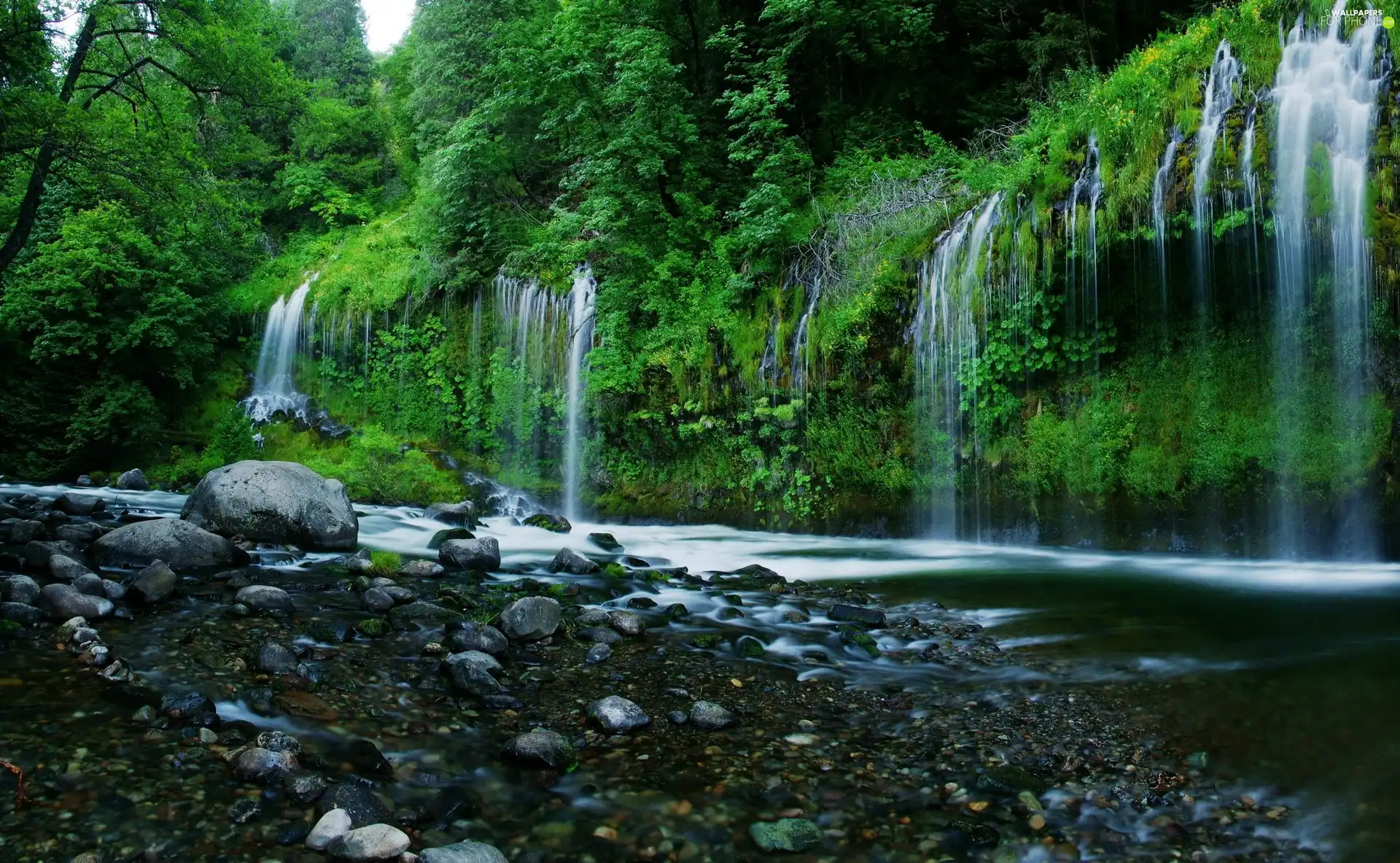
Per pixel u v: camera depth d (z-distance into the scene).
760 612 7.58
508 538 12.60
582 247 16.36
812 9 15.09
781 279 14.08
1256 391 9.96
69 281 19.44
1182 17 14.37
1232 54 10.03
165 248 21.25
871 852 3.60
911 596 8.50
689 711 5.08
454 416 18.61
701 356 14.38
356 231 25.53
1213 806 3.97
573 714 5.05
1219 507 10.14
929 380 12.24
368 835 3.45
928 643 6.66
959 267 11.95
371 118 29.88
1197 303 10.34
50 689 4.90
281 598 6.90
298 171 26.95
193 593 7.21
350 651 5.91
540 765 4.31
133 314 20.55
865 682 5.72
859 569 10.20
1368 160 9.02
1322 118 9.29
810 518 13.25
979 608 7.88
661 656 6.20
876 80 17.16
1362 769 4.29
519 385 17.47
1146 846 3.65
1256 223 9.61
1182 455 10.37
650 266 15.74
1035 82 14.87
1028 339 11.25
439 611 6.82
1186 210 9.85
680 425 14.53
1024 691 5.50
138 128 14.16
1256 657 6.07
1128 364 10.84
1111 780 4.23
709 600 8.03
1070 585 8.83
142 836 3.47
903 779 4.24
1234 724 4.86
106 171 13.73
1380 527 9.20
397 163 29.81
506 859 3.47
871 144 15.91
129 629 6.14
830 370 13.03
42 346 19.55
